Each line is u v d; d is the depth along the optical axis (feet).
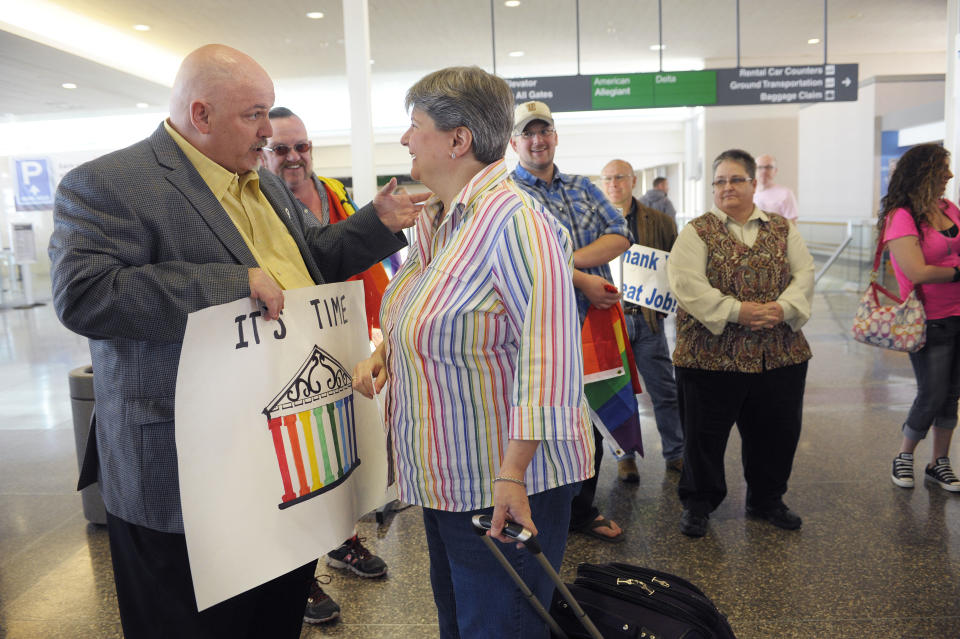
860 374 19.22
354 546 9.39
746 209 9.84
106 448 5.27
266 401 4.87
